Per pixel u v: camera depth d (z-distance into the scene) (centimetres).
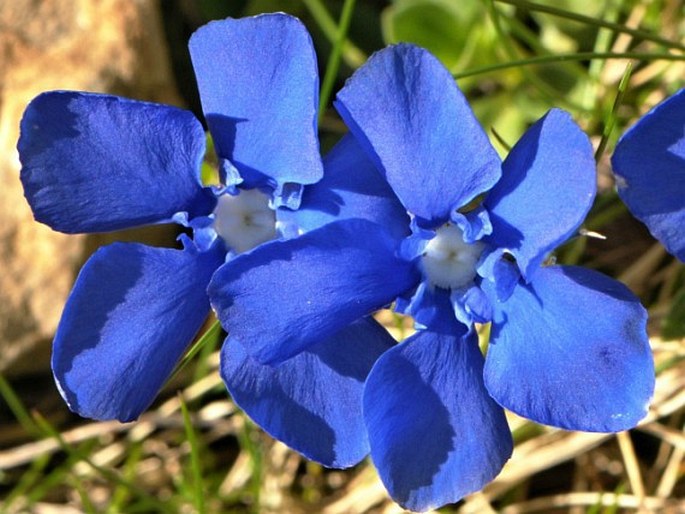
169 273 8
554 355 8
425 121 8
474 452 8
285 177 8
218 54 8
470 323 8
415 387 8
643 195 7
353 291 8
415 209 8
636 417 7
